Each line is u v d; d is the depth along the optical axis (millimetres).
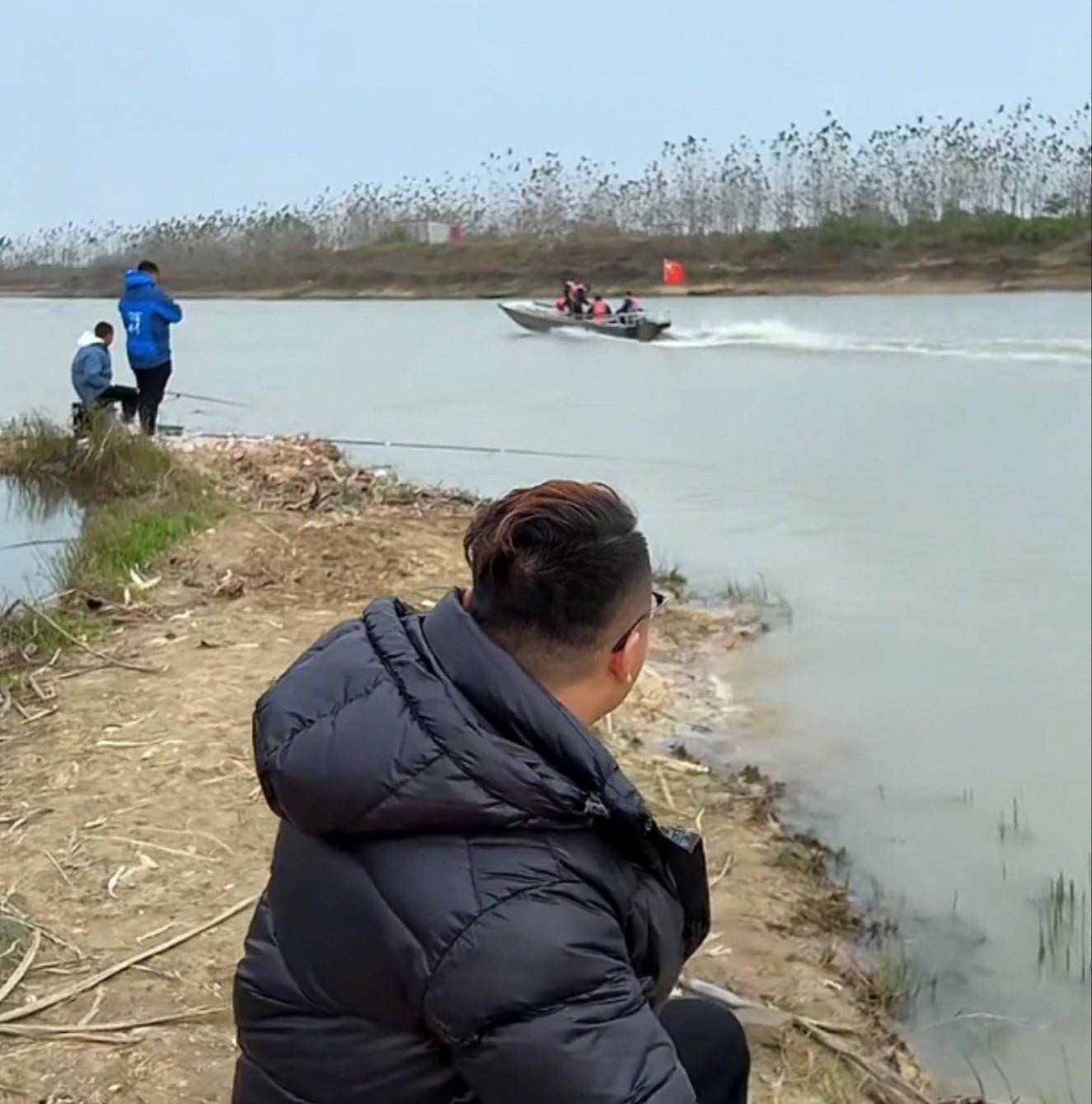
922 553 13469
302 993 2293
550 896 2186
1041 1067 5418
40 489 12734
